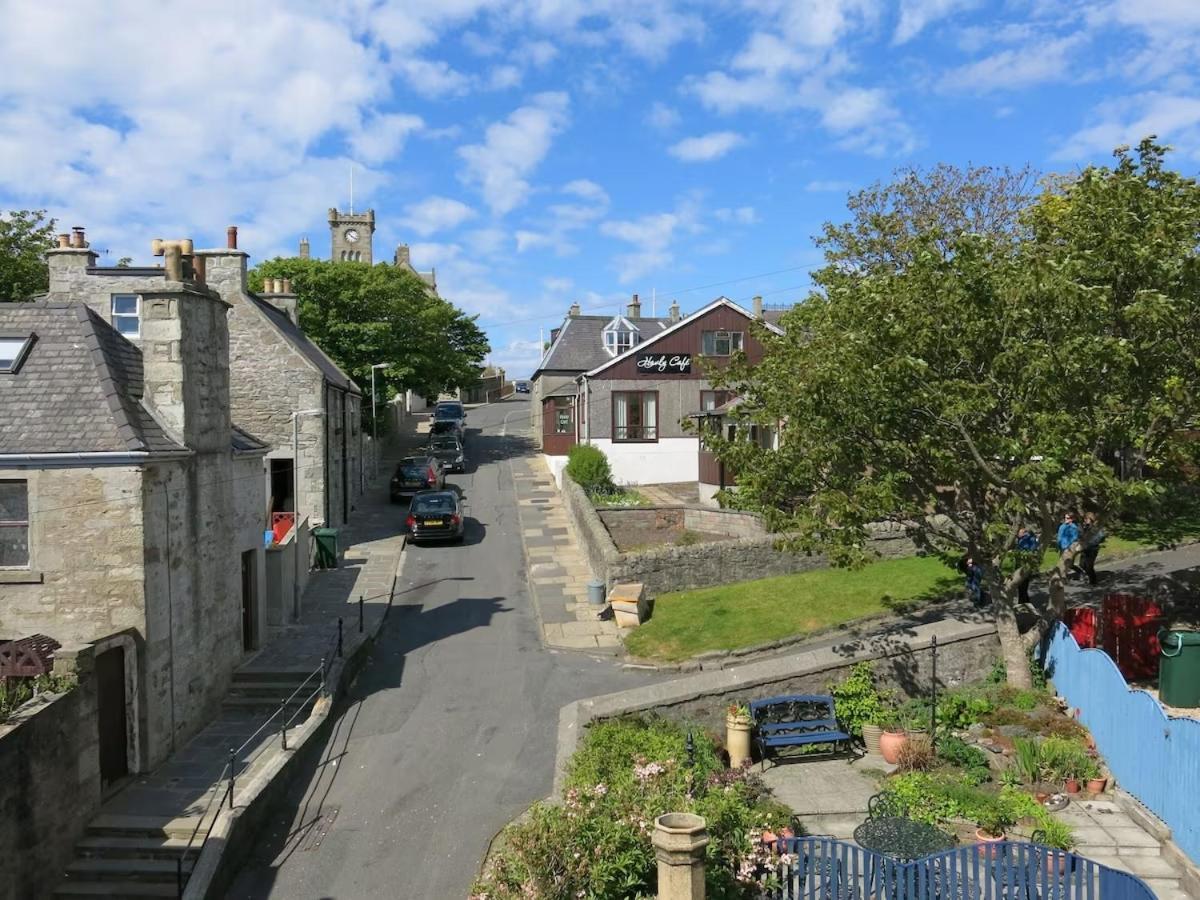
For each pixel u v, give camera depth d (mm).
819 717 14172
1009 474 13641
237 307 29719
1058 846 10164
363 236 89750
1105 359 12359
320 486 29844
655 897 8633
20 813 10961
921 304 13984
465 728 15812
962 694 14812
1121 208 13180
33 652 12250
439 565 27984
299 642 19969
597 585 22422
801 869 9547
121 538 14102
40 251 34906
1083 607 15875
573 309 58562
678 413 38406
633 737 12070
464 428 60156
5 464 13820
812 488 16438
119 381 15305
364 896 11078
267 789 12891
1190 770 10156
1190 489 24953
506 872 8789
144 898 11453
